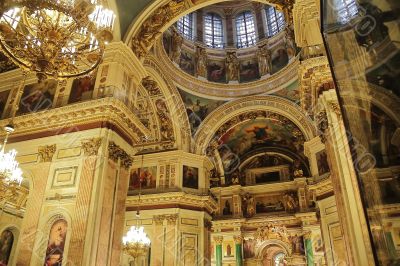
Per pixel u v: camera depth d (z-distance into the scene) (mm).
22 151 11586
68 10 7566
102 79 11969
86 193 10070
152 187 19125
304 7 9867
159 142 19828
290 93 21422
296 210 24953
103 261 9812
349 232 7527
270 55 22969
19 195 15906
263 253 25328
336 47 4664
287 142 26156
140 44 13531
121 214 11039
